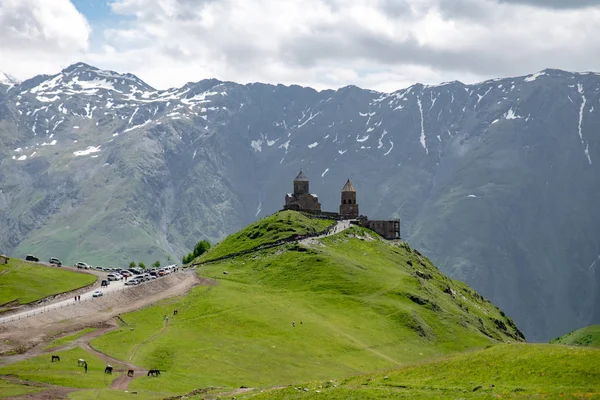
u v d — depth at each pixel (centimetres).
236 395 11438
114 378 13150
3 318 17762
